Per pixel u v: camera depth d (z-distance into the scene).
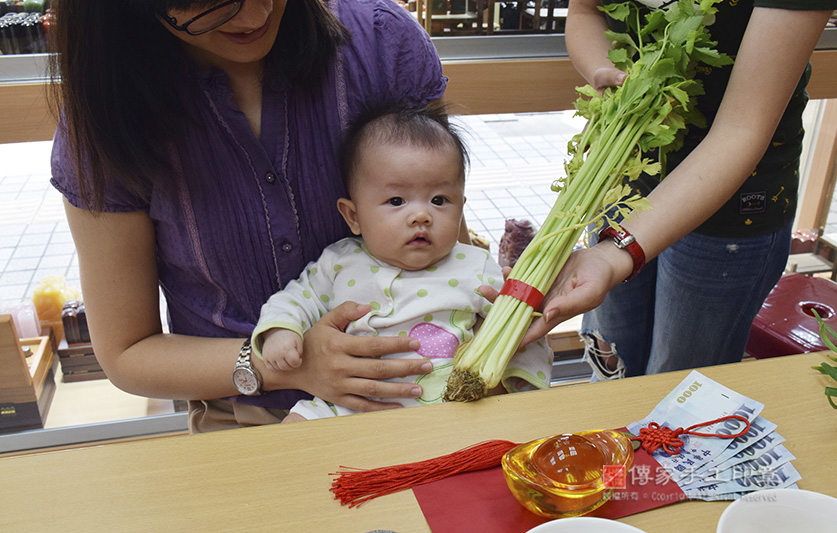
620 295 1.34
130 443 0.70
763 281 1.18
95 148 0.80
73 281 1.88
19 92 1.34
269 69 0.89
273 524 0.59
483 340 0.79
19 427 1.74
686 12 0.87
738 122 0.84
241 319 1.00
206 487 0.64
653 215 0.85
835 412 0.72
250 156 0.91
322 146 0.98
